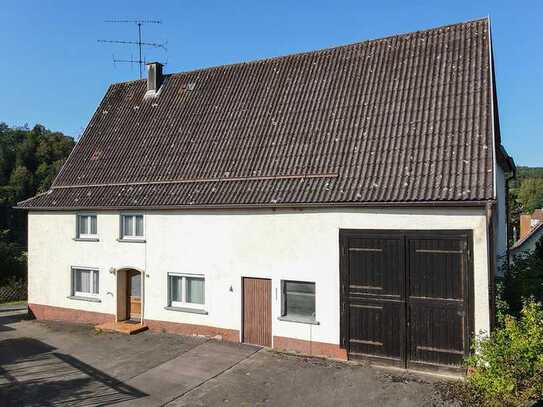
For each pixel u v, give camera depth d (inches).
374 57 683.4
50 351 650.2
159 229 701.3
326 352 565.3
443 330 499.8
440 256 503.2
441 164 525.0
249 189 626.8
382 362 531.2
